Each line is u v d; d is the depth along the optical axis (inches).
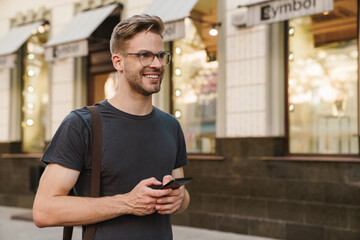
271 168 246.8
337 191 222.8
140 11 310.2
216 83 278.2
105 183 62.9
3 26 406.0
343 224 220.5
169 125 71.1
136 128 65.1
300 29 247.4
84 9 346.0
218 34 273.6
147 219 63.7
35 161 369.4
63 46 311.6
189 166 282.2
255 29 257.3
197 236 251.6
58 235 263.6
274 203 244.8
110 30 323.3
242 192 258.1
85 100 349.4
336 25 235.9
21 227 289.4
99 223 61.9
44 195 59.7
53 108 365.4
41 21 378.0
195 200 278.5
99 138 62.3
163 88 300.8
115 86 333.1
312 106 243.3
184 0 265.6
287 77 251.1
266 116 252.1
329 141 237.3
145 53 62.8
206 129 284.8
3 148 394.3
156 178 65.7
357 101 227.9
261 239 243.1
